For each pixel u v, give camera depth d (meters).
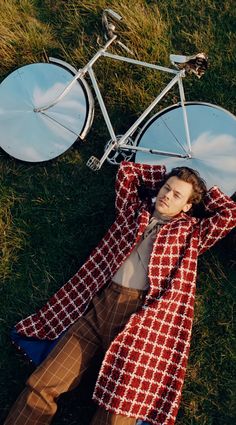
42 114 3.83
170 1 4.09
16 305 3.74
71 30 4.12
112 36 3.63
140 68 3.98
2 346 3.68
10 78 3.93
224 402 3.49
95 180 3.89
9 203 3.89
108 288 3.40
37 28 4.16
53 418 3.54
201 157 3.64
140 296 3.33
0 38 4.10
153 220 3.41
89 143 3.96
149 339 3.27
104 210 3.83
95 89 3.66
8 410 3.59
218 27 4.02
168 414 3.24
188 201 3.37
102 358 3.52
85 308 3.50
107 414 3.20
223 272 3.66
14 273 3.78
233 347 3.56
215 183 3.62
